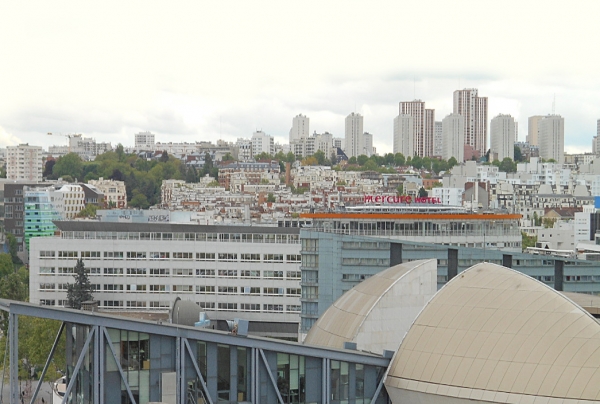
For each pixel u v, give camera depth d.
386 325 123.75
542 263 185.75
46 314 93.38
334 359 102.88
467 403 97.00
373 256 189.50
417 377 101.19
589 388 92.62
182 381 95.62
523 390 94.56
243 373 98.94
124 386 94.88
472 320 102.31
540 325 98.69
